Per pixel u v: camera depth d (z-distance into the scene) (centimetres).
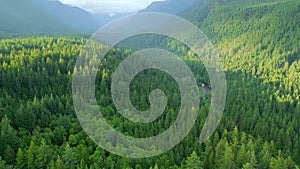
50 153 9000
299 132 12744
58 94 13988
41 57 17688
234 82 19775
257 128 12206
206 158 9619
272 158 9019
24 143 9775
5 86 13762
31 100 13412
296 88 18888
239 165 9038
